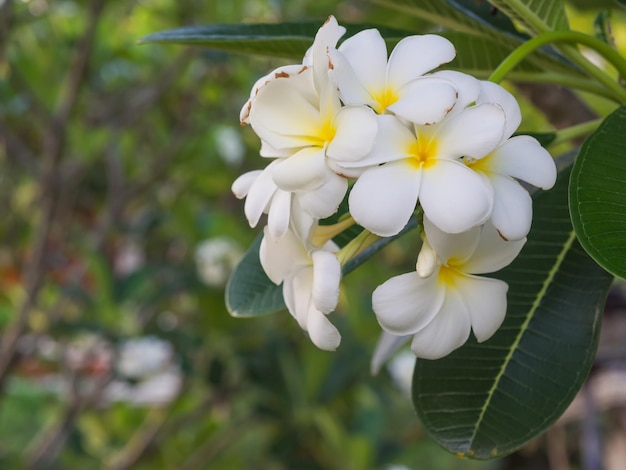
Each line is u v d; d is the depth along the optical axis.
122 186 1.67
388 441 1.62
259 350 1.61
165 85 1.63
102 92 1.76
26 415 2.26
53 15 1.71
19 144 1.60
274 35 0.64
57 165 1.42
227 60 1.64
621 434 1.30
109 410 1.92
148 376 1.73
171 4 1.73
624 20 1.22
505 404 0.58
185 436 1.85
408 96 0.48
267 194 0.49
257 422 1.67
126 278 1.62
